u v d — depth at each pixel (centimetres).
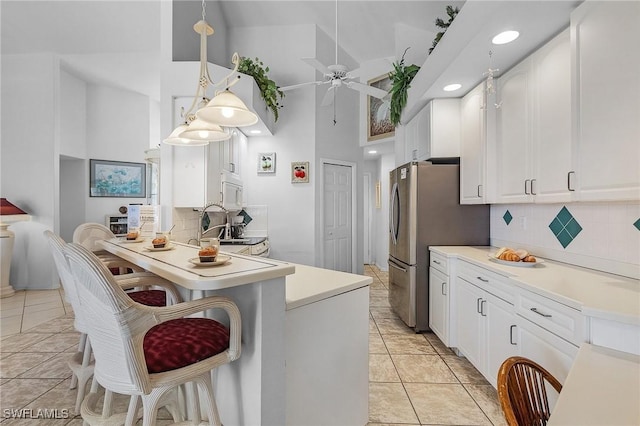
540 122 216
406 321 331
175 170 312
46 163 480
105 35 439
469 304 248
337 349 168
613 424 74
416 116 383
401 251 344
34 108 479
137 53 479
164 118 312
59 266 162
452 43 248
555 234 235
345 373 173
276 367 131
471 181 297
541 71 215
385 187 670
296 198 490
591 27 162
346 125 545
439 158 332
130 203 614
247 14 466
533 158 223
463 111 316
